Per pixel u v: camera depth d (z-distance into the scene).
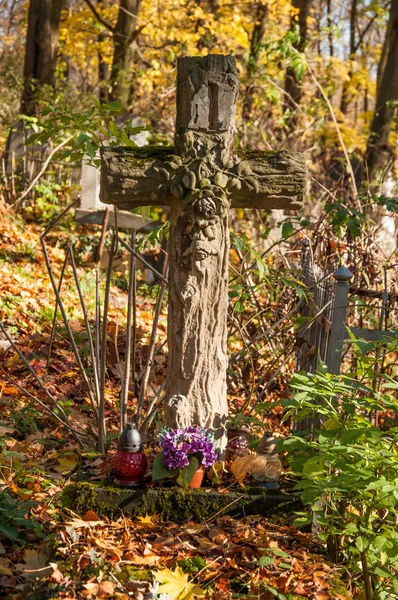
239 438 4.01
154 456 4.01
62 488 3.97
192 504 3.56
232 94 3.67
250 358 5.40
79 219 9.70
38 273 8.45
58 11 13.73
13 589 3.10
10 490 3.83
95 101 4.07
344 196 8.73
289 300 6.25
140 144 11.01
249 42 15.66
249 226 9.99
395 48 11.54
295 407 3.55
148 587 2.96
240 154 3.78
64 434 4.80
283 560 3.28
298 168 3.75
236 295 5.01
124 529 3.42
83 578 2.98
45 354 5.98
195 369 3.71
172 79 14.47
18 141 12.23
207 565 3.17
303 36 15.11
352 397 3.69
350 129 15.37
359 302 6.07
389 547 3.08
